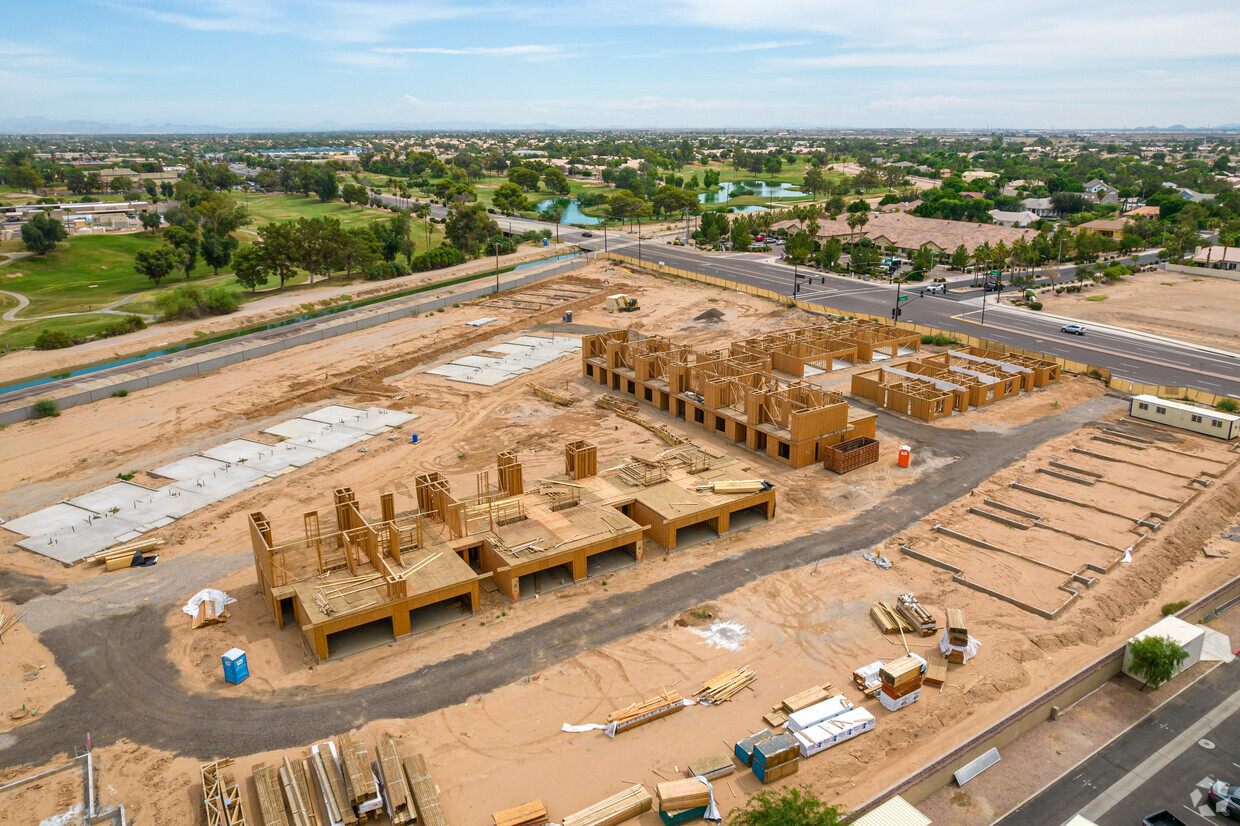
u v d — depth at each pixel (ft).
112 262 479.00
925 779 86.74
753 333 310.04
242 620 124.36
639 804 86.28
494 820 84.64
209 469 185.26
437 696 105.81
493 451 194.59
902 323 318.24
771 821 77.00
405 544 133.08
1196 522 152.87
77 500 169.07
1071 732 99.09
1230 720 100.94
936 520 155.94
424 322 329.31
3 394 233.96
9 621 124.98
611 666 111.86
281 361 272.51
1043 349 285.43
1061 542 145.69
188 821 85.76
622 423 214.28
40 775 92.53
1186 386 240.94
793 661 112.68
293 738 98.17
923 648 114.93
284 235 392.68
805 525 155.53
